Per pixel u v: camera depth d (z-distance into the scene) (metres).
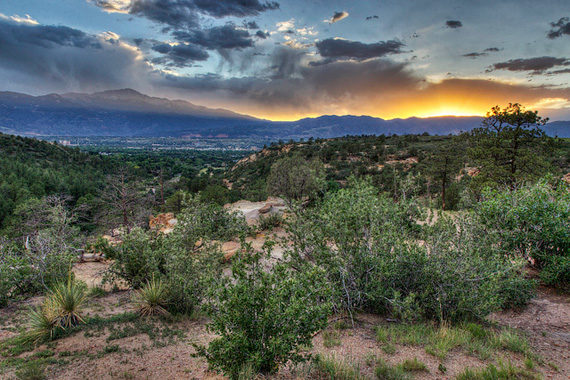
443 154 30.25
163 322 7.41
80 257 15.11
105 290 10.45
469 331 6.02
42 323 6.34
